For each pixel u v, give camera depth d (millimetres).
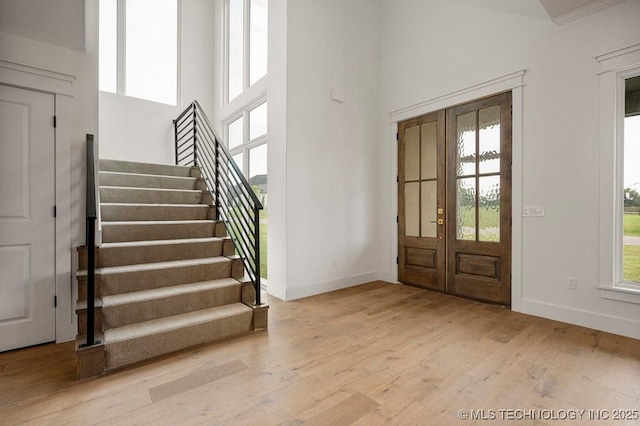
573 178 2820
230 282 2900
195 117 4977
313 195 3912
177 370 2051
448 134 3824
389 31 4516
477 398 1750
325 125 4035
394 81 4438
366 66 4496
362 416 1597
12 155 2350
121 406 1678
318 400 1731
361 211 4418
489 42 3404
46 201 2475
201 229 3447
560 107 2896
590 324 2723
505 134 3303
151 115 5652
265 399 1740
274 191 3865
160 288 2688
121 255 2760
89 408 1659
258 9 4953
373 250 4570
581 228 2777
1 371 2035
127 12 5504
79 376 1932
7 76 2311
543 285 3016
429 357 2227
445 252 3863
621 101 2621
